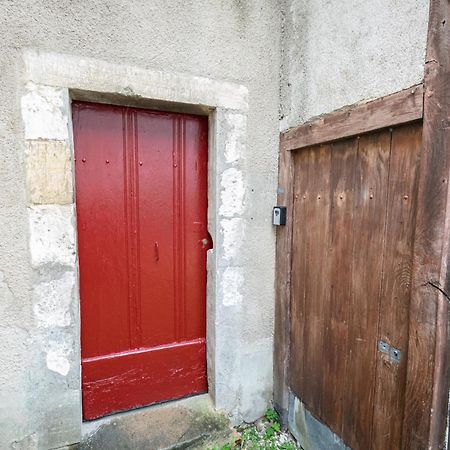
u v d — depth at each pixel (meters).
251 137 1.85
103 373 1.80
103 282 1.75
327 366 1.67
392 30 1.19
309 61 1.65
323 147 1.63
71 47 1.44
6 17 1.33
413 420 1.18
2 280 1.42
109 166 1.71
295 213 1.87
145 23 1.55
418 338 1.15
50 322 1.52
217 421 1.92
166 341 1.94
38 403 1.54
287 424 2.02
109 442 1.69
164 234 1.86
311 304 1.77
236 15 1.73
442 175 1.04
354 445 1.52
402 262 1.24
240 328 1.96
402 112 1.17
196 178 1.90
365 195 1.40
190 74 1.67
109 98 1.59
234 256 1.89
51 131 1.44
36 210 1.45
